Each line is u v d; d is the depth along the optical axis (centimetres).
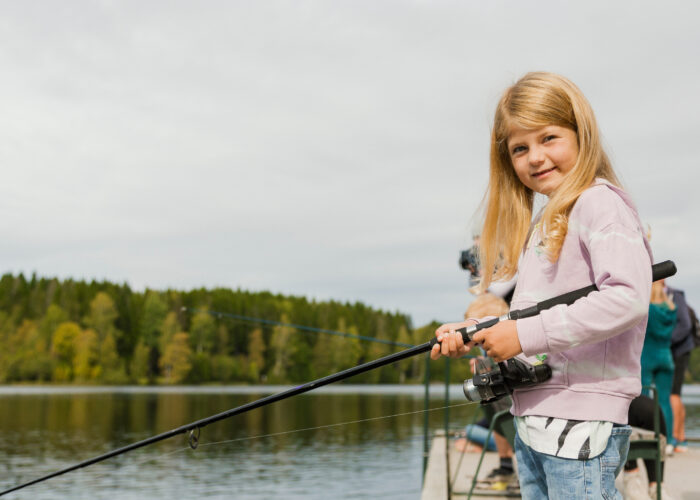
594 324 147
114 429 2188
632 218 158
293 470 1231
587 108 169
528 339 153
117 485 1109
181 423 2389
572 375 158
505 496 381
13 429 2200
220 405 3328
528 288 173
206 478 1163
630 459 334
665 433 352
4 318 8656
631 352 160
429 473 406
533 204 193
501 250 198
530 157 171
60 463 1389
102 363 8262
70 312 8788
